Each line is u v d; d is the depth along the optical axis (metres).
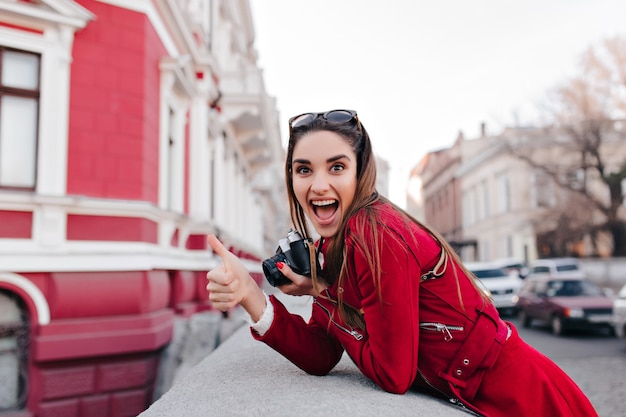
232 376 1.57
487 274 18.17
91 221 6.24
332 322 1.49
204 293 9.19
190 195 9.52
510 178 42.44
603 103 32.12
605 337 12.30
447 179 62.31
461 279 1.40
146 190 6.82
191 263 8.72
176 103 8.54
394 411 1.17
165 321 7.00
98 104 6.45
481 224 49.31
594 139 32.59
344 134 1.42
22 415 5.55
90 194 6.31
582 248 37.03
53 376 5.75
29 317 5.84
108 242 6.32
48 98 6.14
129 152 6.63
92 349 5.88
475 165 50.44
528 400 1.31
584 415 1.35
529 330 14.16
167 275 7.51
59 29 6.22
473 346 1.35
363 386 1.43
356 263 1.34
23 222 5.88
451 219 60.22
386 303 1.29
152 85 7.20
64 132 6.20
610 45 31.14
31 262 5.77
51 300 5.87
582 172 35.12
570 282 14.13
